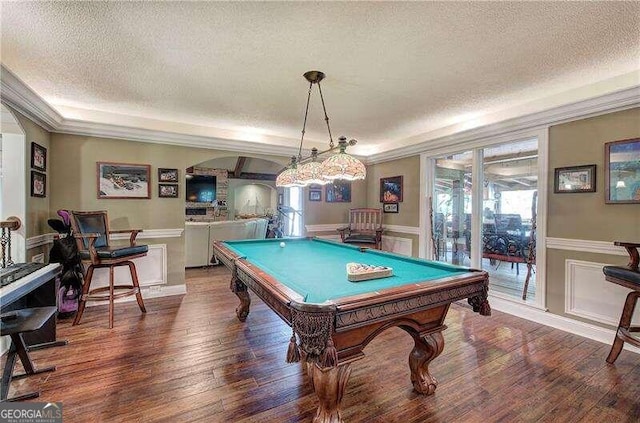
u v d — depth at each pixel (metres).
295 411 1.76
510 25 1.87
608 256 2.66
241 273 2.23
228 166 10.30
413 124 4.13
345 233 5.37
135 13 1.76
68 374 2.12
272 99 3.19
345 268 2.24
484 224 4.23
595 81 2.70
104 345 2.56
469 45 2.11
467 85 2.80
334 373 1.50
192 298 3.88
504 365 2.27
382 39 2.03
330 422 1.53
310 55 2.25
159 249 4.02
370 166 5.83
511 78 2.65
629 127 2.53
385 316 1.49
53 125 3.25
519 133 3.32
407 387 2.00
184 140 4.08
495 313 3.41
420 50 2.17
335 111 3.59
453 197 4.48
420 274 2.03
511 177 3.86
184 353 2.44
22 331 1.74
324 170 2.49
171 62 2.37
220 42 2.08
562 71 2.50
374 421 1.68
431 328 1.91
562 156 2.97
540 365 2.27
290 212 9.45
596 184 2.73
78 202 3.56
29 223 2.90
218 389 1.96
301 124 4.16
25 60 2.33
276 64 2.40
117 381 2.04
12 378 2.04
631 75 2.52
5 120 2.58
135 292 3.26
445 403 1.84
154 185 4.00
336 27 1.90
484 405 1.82
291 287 1.68
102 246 3.32
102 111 3.62
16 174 2.76
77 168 3.55
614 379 2.09
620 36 1.98
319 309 1.27
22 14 1.75
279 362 2.31
